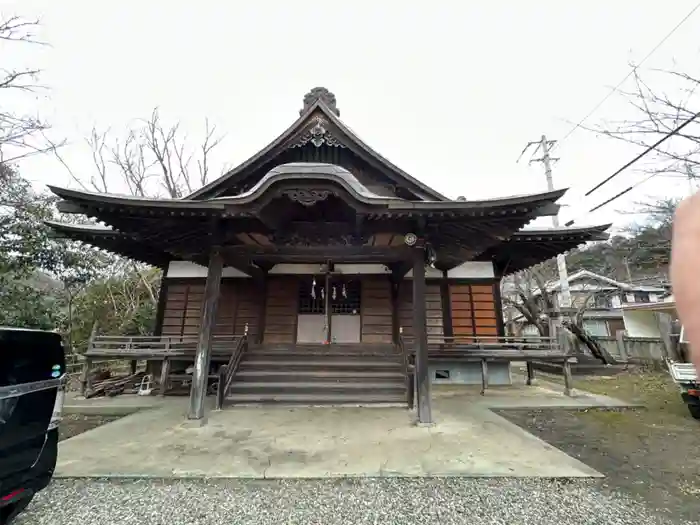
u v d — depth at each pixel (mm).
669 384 9477
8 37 7355
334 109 8078
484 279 9961
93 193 5070
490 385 9320
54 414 3115
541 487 3537
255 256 6500
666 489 3520
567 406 7043
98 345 8695
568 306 14148
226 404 6770
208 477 3740
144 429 5453
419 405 5676
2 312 8633
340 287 9984
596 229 7898
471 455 4348
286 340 9586
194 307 9953
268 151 7746
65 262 10938
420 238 6055
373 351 8320
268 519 2975
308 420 5891
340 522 2932
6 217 9531
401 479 3705
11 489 2658
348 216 6227
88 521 2932
